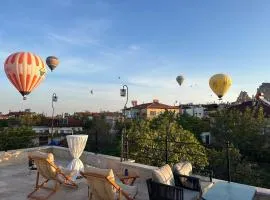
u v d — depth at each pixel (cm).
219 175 2091
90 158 855
